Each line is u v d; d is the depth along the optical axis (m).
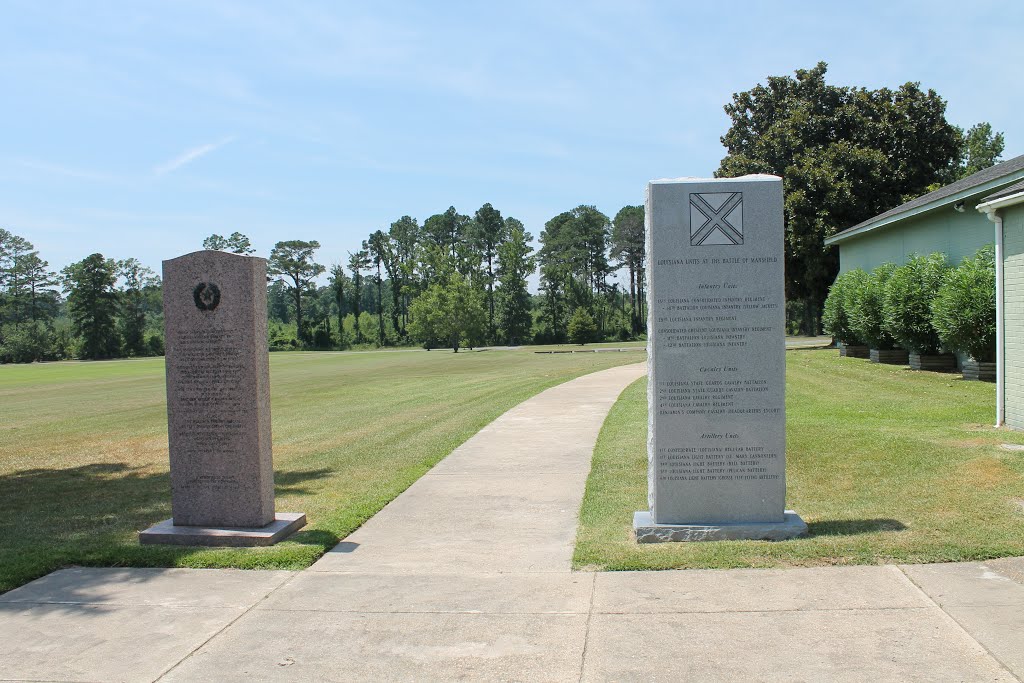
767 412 5.94
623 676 3.79
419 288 109.75
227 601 5.00
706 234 5.88
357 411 17.78
